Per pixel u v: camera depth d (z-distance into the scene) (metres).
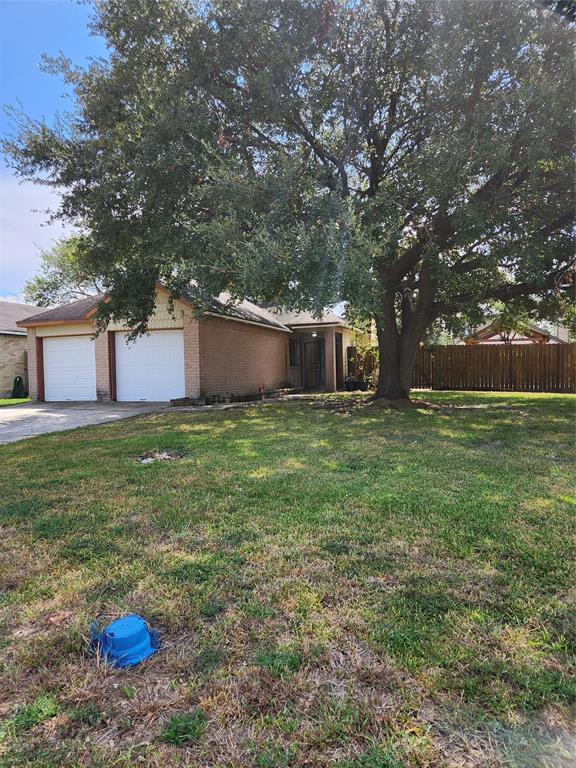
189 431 7.34
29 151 8.50
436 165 6.88
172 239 8.32
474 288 10.17
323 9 7.27
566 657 1.85
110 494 4.01
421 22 7.20
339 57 7.88
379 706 1.62
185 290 10.60
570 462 4.92
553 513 3.35
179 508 3.60
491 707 1.61
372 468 4.70
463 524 3.17
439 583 2.41
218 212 7.62
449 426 7.52
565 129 6.67
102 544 2.97
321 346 18.62
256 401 13.23
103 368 13.62
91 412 10.78
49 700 1.68
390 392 10.97
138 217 8.98
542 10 6.34
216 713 1.61
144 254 9.79
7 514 3.56
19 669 1.85
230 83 8.09
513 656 1.85
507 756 1.42
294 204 7.29
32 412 11.01
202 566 2.64
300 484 4.16
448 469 4.63
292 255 6.67
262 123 8.45
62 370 14.20
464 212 7.08
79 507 3.69
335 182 8.55
